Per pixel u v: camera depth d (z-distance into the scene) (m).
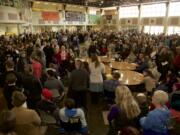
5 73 3.29
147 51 8.02
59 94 3.80
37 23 19.44
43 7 19.88
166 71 5.50
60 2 21.69
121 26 27.03
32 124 1.97
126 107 2.25
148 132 2.15
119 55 8.30
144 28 24.14
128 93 2.35
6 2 13.42
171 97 3.31
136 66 6.53
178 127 2.88
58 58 6.76
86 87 3.93
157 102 2.20
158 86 4.57
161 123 2.09
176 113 3.10
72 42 11.25
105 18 29.05
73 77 3.84
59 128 2.93
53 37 12.22
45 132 3.24
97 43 9.89
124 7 26.20
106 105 4.73
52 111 3.02
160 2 21.33
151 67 5.70
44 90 3.32
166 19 21.28
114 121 2.32
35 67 4.64
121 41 10.35
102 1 23.34
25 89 3.27
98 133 3.64
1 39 9.62
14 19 14.43
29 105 3.30
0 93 2.85
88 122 4.01
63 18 22.72
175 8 20.38
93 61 4.39
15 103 1.96
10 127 1.59
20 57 5.94
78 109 2.63
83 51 8.97
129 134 1.56
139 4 23.77
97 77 4.37
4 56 6.04
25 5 17.22
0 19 12.38
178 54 5.58
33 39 10.45
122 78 5.00
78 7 24.53
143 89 4.92
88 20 26.66
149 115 2.15
